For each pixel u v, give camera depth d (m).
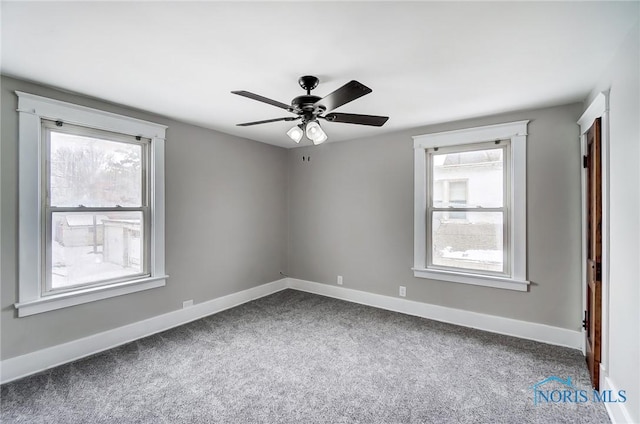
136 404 1.96
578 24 1.56
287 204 4.75
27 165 2.27
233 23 1.55
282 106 2.03
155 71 2.10
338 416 1.86
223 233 3.78
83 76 2.18
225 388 2.14
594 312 2.13
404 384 2.19
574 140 2.72
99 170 2.71
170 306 3.22
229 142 3.85
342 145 4.19
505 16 1.49
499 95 2.53
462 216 3.33
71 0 1.36
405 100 2.64
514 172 2.96
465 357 2.57
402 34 1.65
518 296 2.98
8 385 2.15
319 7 1.42
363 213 4.00
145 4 1.39
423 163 3.50
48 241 2.43
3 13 1.45
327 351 2.68
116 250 2.83
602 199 2.04
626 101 1.67
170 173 3.21
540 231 2.87
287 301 4.10
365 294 3.99
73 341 2.52
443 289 3.40
